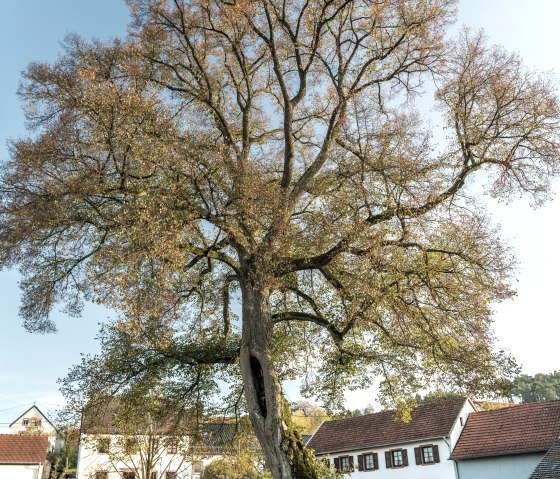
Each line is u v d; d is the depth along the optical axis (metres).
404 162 15.15
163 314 13.45
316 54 18.72
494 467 30.52
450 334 15.20
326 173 17.28
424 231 15.25
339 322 16.58
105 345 16.27
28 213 13.17
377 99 19.16
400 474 35.34
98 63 14.97
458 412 34.94
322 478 19.55
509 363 14.58
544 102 15.48
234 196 13.55
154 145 12.98
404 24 17.17
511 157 15.93
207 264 17.91
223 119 18.34
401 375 16.70
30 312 14.84
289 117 18.28
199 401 18.11
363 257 14.55
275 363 18.31
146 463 23.06
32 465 41.34
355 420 42.09
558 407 31.39
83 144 13.27
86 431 17.72
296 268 16.30
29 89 14.22
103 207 13.77
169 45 17.75
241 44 18.56
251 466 28.64
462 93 16.12
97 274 12.26
